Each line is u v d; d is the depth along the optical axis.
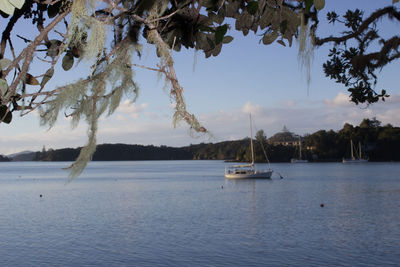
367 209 37.34
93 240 24.31
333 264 18.92
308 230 27.19
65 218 32.72
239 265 18.98
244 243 23.42
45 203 43.12
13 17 1.42
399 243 22.91
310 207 39.06
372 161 163.25
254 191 56.19
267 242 23.66
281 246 22.66
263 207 39.19
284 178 84.06
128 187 65.12
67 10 1.40
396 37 2.88
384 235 25.20
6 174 117.56
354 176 88.75
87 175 108.75
